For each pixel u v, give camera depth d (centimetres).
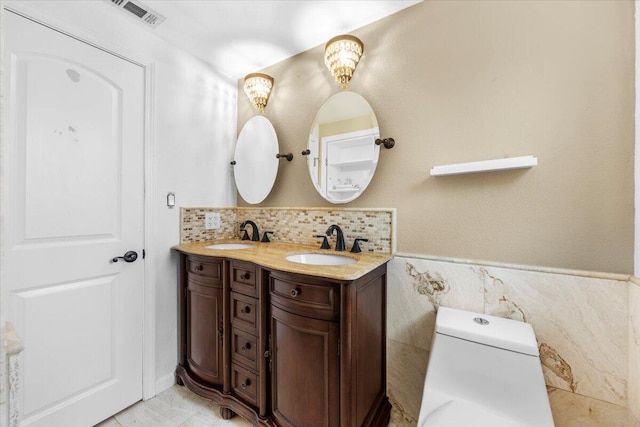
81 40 131
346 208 155
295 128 180
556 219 106
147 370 154
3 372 50
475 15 122
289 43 168
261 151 191
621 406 94
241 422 137
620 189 96
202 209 185
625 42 96
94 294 136
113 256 142
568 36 105
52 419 122
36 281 118
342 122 156
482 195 120
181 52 173
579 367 100
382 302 134
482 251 120
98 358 137
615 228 97
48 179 122
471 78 123
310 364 109
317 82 170
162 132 162
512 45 115
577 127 103
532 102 110
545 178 108
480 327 103
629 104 95
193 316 156
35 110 118
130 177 149
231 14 143
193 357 156
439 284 126
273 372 121
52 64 122
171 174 167
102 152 138
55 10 122
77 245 130
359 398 109
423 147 134
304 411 110
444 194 128
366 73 151
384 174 144
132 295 150
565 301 103
